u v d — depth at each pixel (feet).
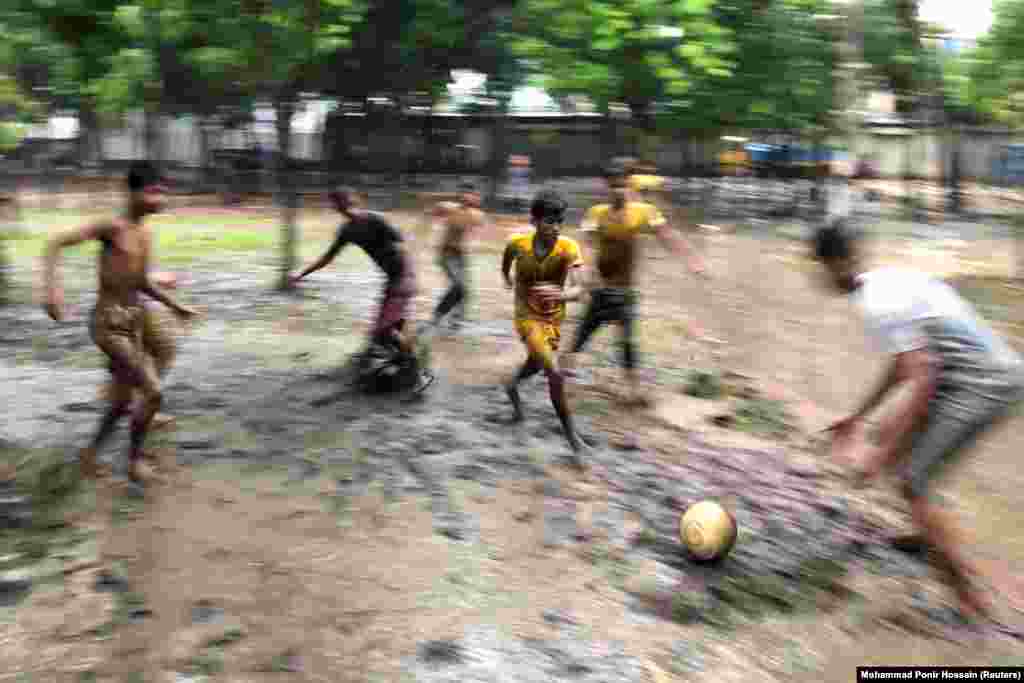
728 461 22.33
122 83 34.86
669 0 28.12
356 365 26.40
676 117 70.79
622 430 23.84
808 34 60.90
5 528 16.19
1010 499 21.27
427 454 20.99
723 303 43.45
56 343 29.60
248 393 24.75
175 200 87.20
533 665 13.24
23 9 31.35
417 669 12.87
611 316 25.72
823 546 18.22
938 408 15.48
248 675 12.46
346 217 25.13
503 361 30.14
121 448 20.16
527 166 82.79
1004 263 59.36
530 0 31.37
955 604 16.42
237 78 38.93
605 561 16.66
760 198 99.96
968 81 59.16
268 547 16.06
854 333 37.68
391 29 77.00
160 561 15.33
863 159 106.93
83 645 12.88
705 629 14.85
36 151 101.35
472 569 15.83
